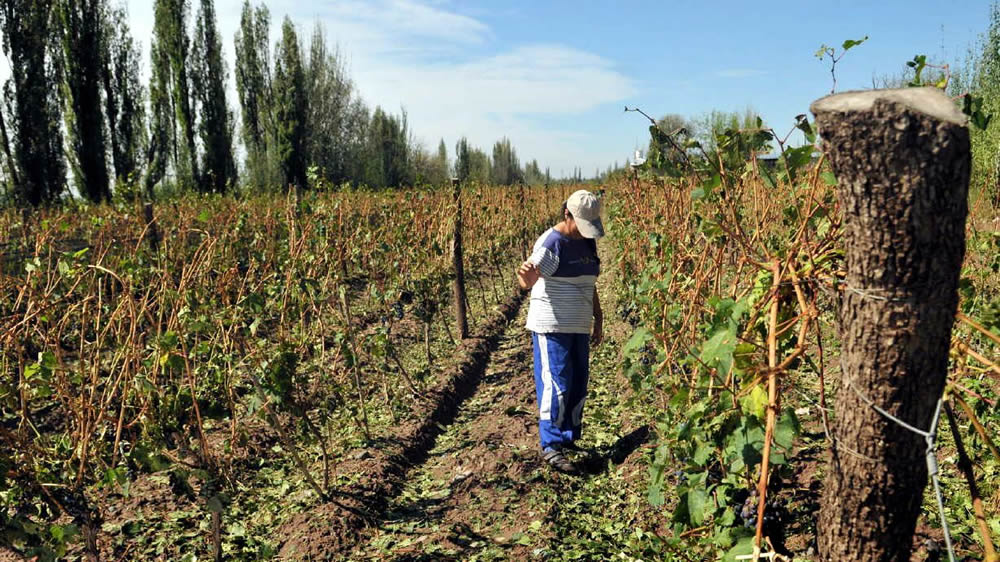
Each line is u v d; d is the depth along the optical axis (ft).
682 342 12.30
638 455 14.58
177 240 26.68
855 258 5.96
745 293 9.36
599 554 11.38
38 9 81.56
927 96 5.47
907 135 5.34
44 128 83.15
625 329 25.41
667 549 9.48
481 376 23.43
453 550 11.80
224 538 12.27
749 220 14.71
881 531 6.29
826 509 6.67
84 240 35.42
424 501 13.93
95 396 12.71
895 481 6.13
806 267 7.54
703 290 13.04
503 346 27.53
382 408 19.08
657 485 9.16
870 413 6.05
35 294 14.98
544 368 14.51
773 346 6.87
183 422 13.61
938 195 5.46
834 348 16.89
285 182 125.39
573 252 14.17
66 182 87.35
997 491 11.05
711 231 10.79
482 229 41.52
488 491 13.99
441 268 25.63
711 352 7.14
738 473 9.59
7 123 81.25
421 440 17.04
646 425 16.05
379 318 28.02
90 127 92.99
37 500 10.53
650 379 12.96
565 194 79.82
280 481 14.62
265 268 22.43
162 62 111.04
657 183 19.88
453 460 15.88
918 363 5.83
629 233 25.32
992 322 7.79
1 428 10.28
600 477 14.39
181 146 115.14
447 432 18.19
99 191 94.38
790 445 7.16
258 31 130.11
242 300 15.16
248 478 14.78
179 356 12.26
